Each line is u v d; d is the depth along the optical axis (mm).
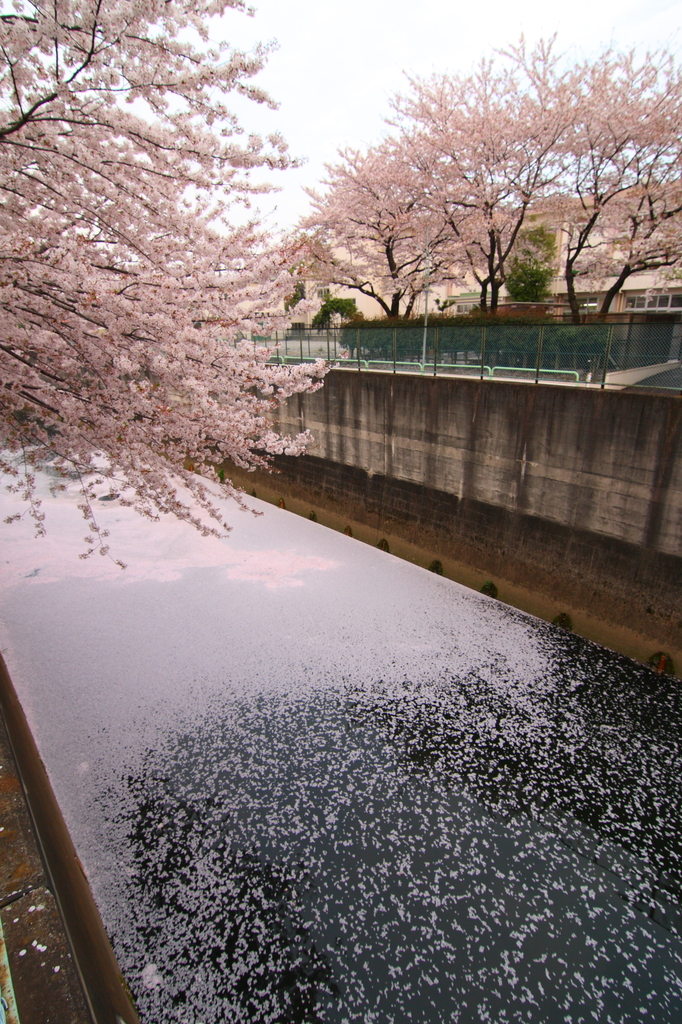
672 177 15719
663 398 9469
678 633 9828
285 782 7785
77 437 6270
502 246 19906
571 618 11438
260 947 5781
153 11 4438
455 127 16594
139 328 5785
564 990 5449
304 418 18047
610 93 15156
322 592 12820
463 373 14672
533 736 8633
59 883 2881
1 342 5438
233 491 8695
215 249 6277
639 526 10188
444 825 7195
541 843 6957
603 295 26422
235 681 9734
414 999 5363
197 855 6723
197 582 13234
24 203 5797
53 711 8938
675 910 6180
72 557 14375
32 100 4723
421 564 14719
